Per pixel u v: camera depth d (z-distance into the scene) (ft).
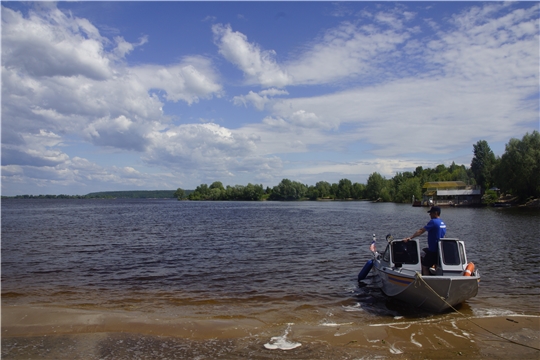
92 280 54.75
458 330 34.22
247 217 206.18
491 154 420.77
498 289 48.47
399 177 520.01
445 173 467.11
